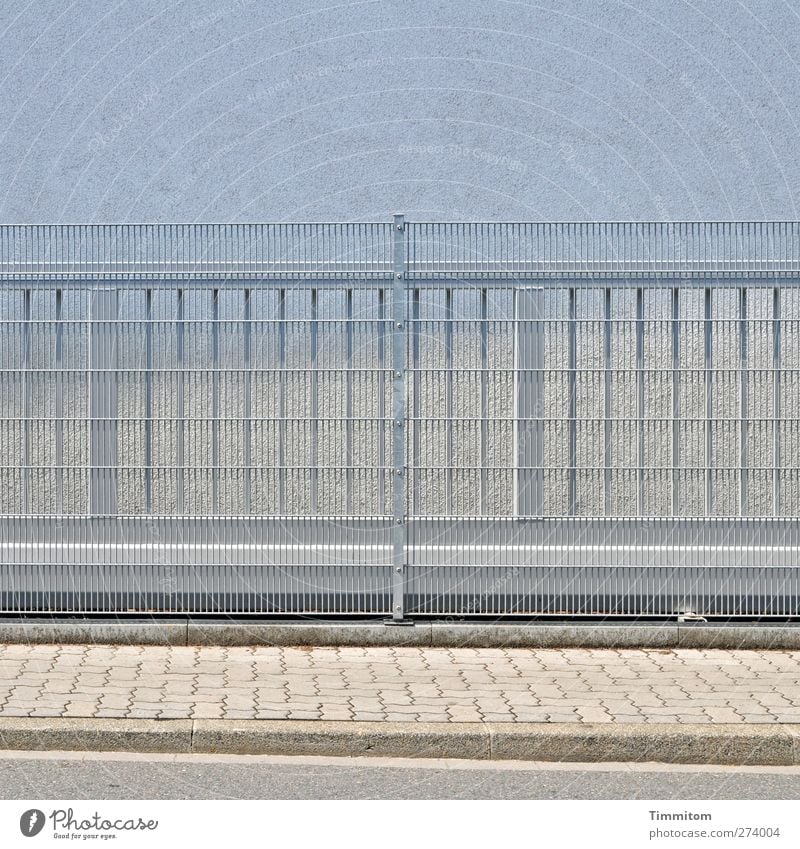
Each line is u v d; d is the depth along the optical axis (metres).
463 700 6.90
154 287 8.90
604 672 7.74
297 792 5.70
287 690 7.15
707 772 6.06
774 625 8.69
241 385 8.87
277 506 8.86
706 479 8.82
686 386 8.81
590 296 8.80
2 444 8.96
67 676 7.52
